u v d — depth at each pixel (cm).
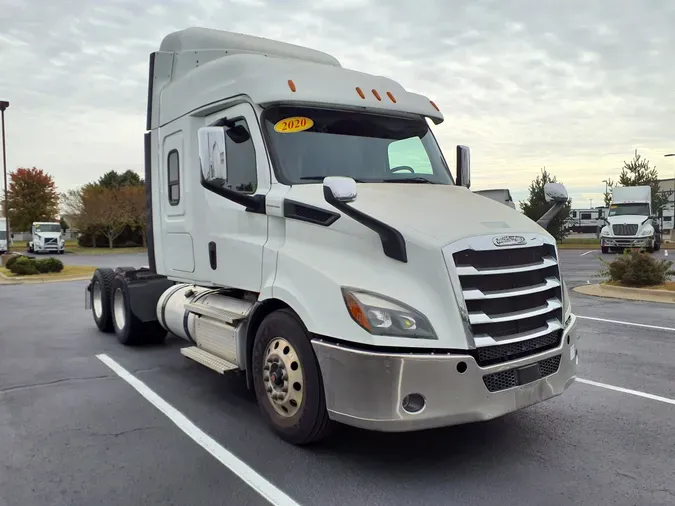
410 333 370
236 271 512
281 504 355
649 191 3155
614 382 619
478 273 384
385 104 528
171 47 651
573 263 2459
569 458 421
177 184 614
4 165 3316
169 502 358
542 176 3634
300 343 420
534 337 409
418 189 483
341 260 411
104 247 5559
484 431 475
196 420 504
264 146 478
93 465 412
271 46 633
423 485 379
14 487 379
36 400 566
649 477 390
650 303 1234
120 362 721
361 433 468
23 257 2155
